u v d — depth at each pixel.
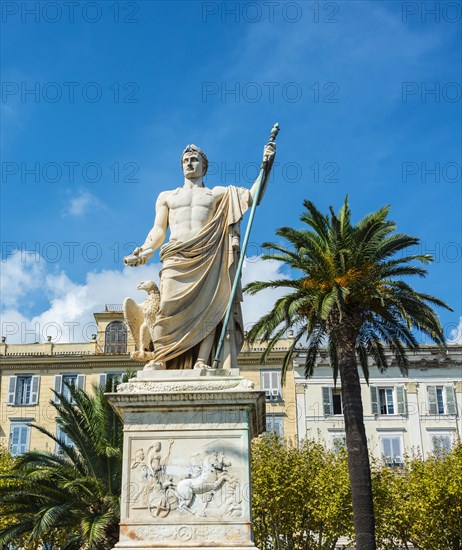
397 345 24.53
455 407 44.97
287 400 45.03
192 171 9.31
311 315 23.48
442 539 32.62
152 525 7.55
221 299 8.79
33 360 46.25
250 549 7.34
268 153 9.10
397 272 23.16
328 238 23.78
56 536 28.52
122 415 8.20
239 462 7.71
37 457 22.84
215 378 8.13
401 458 44.12
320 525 32.28
